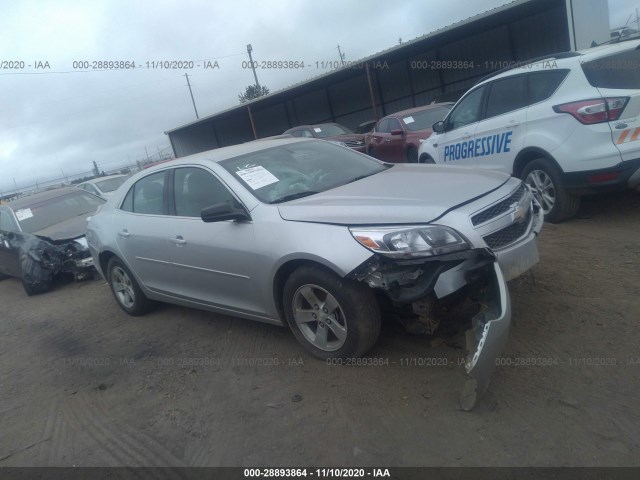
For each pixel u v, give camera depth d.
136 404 3.94
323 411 3.35
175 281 4.90
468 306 4.05
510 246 3.52
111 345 5.22
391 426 3.09
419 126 11.40
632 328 3.66
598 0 16.31
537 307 4.16
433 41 20.88
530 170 6.39
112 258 5.71
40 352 5.50
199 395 3.87
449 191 3.66
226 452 3.15
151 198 5.13
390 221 3.38
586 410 2.95
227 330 4.95
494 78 6.95
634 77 5.42
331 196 3.94
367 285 3.53
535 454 2.69
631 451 2.61
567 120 5.73
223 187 4.32
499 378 3.35
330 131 16.02
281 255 3.73
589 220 6.23
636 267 4.64
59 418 3.97
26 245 8.26
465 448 2.81
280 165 4.56
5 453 3.61
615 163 5.44
